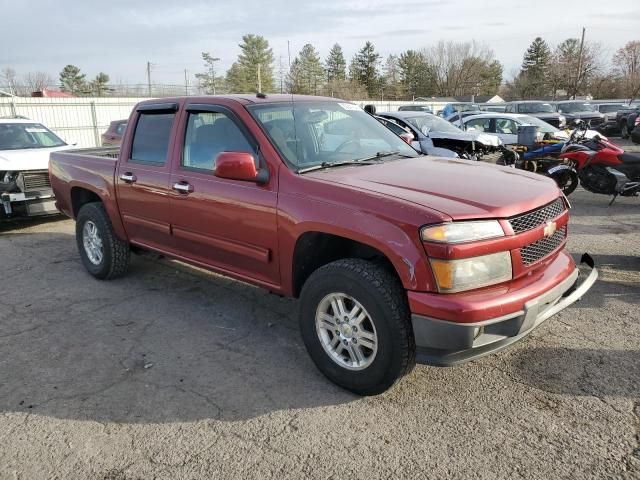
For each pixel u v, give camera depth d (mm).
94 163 5504
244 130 3965
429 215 2941
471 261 2955
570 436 2951
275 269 3803
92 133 26203
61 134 25156
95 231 5691
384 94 83812
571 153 9016
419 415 3199
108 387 3602
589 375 3564
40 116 24734
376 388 3299
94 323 4652
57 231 8367
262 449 2941
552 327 4285
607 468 2697
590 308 4641
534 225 3258
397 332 3082
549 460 2771
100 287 5574
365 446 2936
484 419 3137
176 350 4121
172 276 5859
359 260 3303
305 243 3545
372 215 3129
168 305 5039
